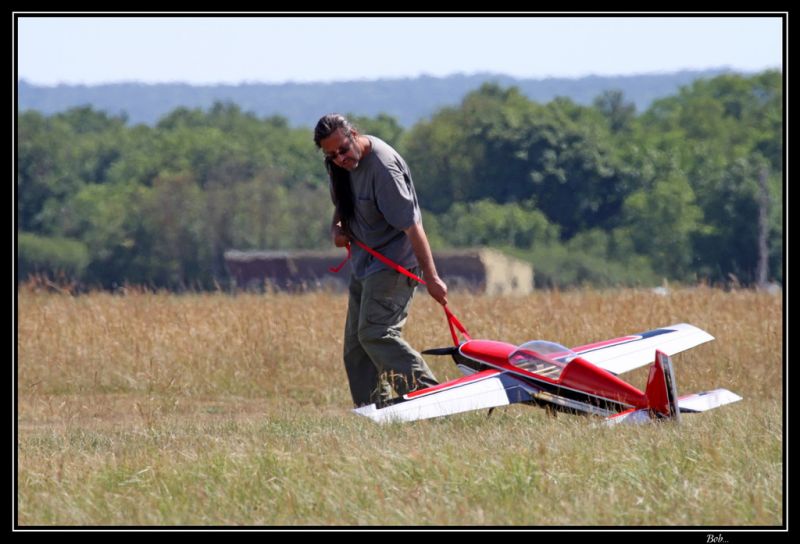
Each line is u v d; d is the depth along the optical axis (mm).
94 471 23906
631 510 19984
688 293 58531
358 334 32250
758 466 22812
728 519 19719
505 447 24859
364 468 22922
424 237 31047
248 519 20453
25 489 22578
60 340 47719
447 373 42406
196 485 22500
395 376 31750
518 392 28531
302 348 46656
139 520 20484
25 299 62906
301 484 22000
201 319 52812
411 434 27328
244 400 41094
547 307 56594
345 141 29969
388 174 30312
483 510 20297
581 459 23188
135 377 43469
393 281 31672
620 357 32688
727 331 47188
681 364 41875
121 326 49906
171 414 37406
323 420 32500
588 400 28484
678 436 25109
